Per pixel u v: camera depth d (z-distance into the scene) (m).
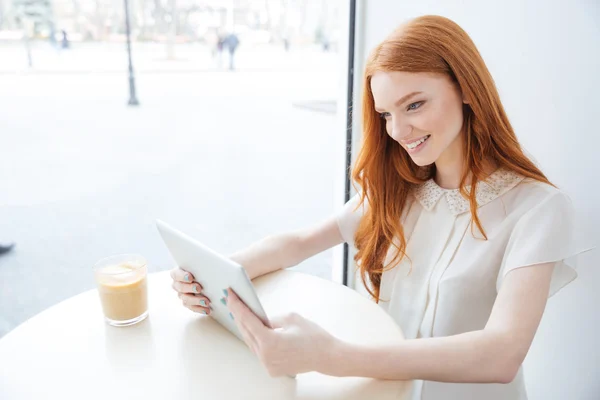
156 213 3.13
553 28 1.01
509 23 1.09
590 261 1.03
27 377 0.68
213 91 9.20
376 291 1.04
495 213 0.85
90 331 0.79
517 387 0.89
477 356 0.65
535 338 1.18
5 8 11.73
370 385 0.65
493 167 0.88
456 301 0.85
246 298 0.63
